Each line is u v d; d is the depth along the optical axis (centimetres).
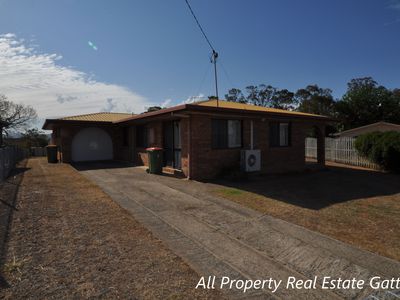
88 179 1056
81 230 488
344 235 505
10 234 460
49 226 504
